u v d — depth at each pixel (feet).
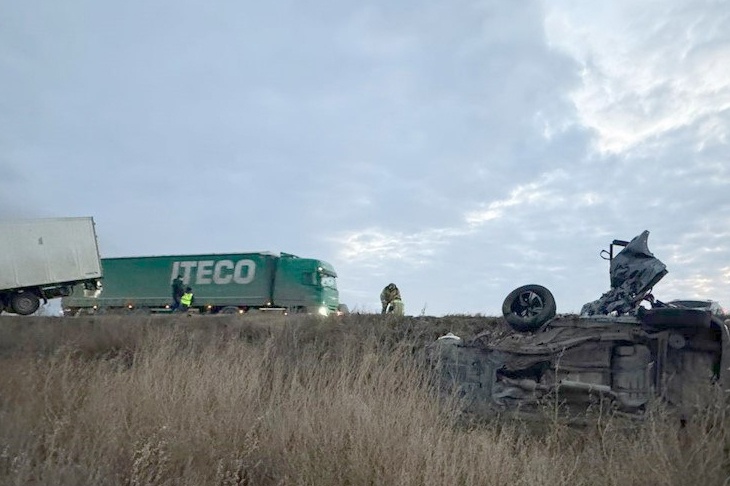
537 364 30.04
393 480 19.21
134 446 20.33
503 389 29.71
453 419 25.29
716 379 26.66
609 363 28.96
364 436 21.21
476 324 39.75
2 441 20.15
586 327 29.89
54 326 46.68
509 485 19.35
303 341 39.81
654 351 28.19
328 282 99.04
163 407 24.13
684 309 27.48
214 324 45.73
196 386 26.30
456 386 29.22
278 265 98.89
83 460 19.38
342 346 36.47
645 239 32.24
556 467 20.62
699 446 20.43
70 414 23.68
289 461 20.66
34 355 38.29
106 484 18.24
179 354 31.86
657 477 19.52
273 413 23.89
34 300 83.76
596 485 20.29
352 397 24.08
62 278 85.30
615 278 32.94
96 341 42.47
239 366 29.27
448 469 19.44
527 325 31.12
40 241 83.92
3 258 80.59
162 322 46.80
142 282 107.24
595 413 27.81
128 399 25.27
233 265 101.30
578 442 25.36
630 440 23.61
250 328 43.98
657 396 27.09
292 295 97.19
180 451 20.62
